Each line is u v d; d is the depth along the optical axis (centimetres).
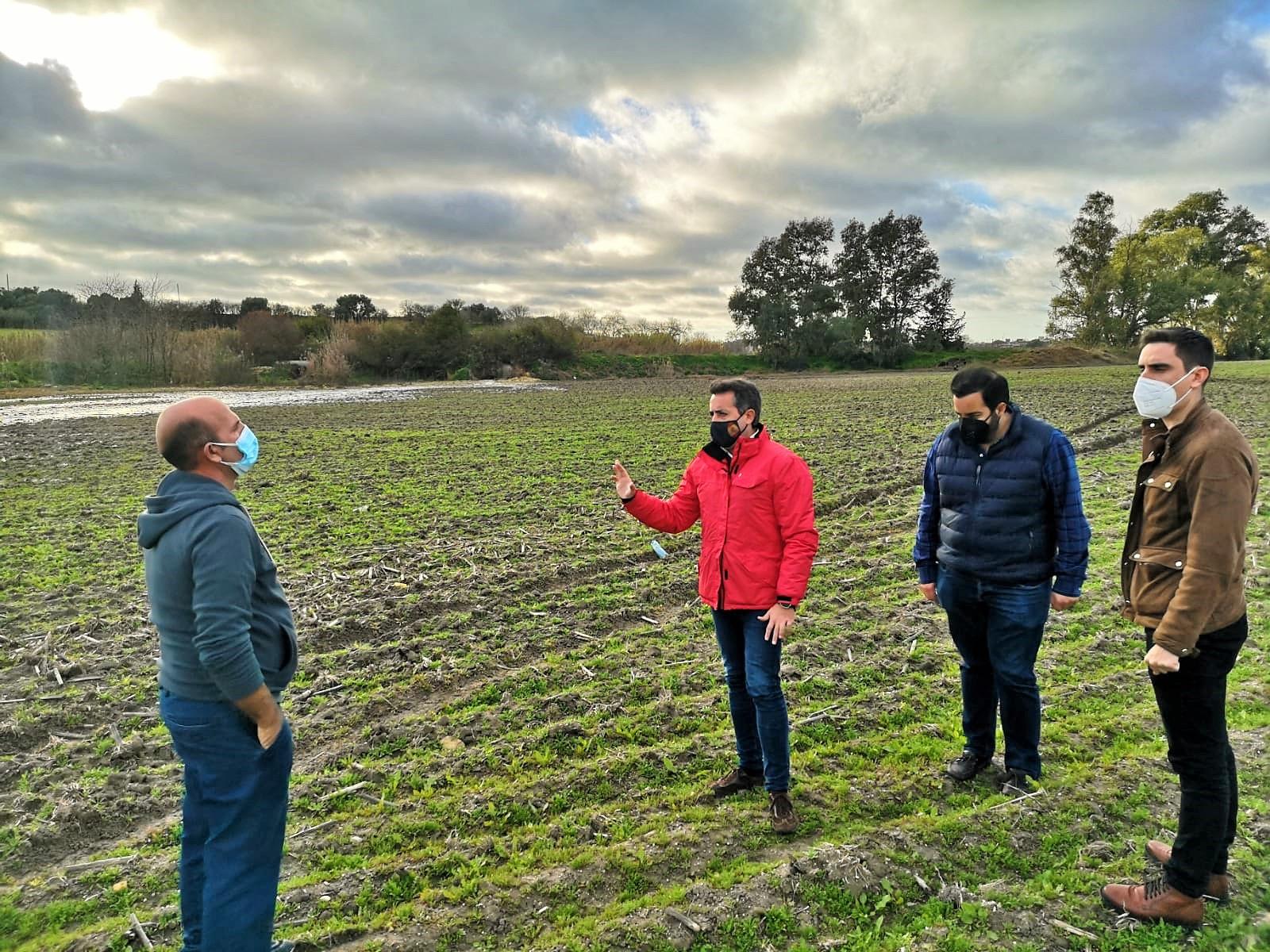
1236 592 300
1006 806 390
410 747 466
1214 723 304
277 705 271
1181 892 308
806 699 518
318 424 2106
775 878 339
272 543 900
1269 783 398
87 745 469
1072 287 5878
